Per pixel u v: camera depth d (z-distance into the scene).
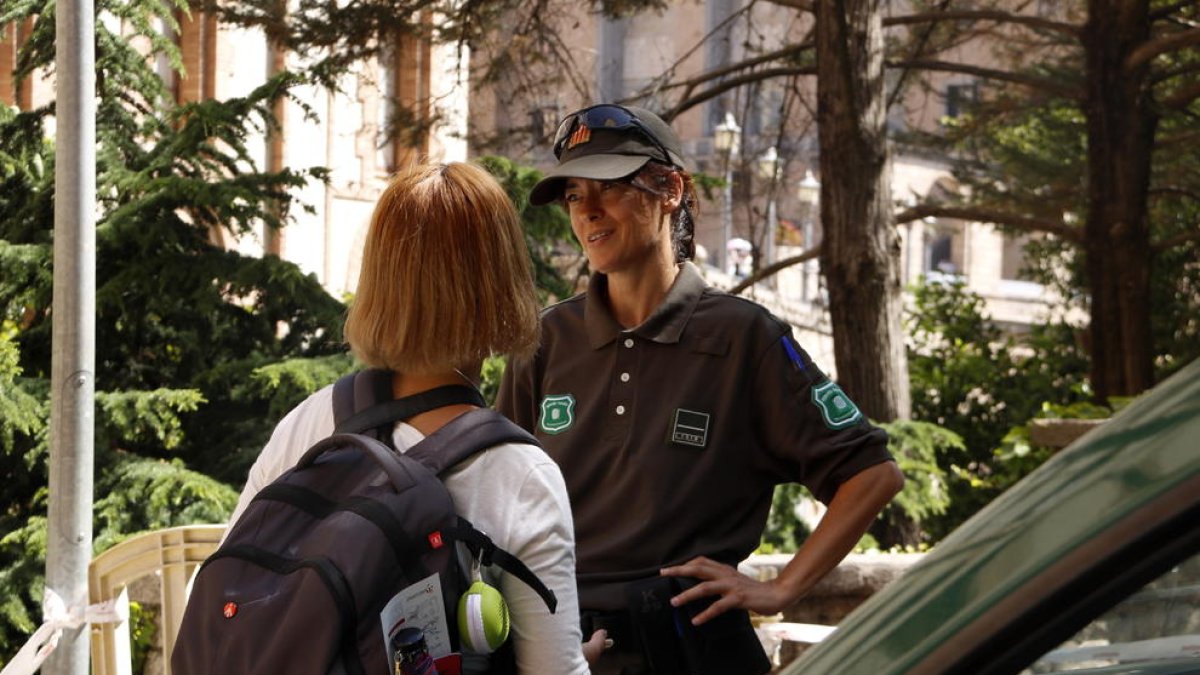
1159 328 19.39
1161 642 0.92
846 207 13.81
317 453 1.94
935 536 14.66
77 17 4.61
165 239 8.16
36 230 8.34
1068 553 0.95
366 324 2.03
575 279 11.88
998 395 17.55
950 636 0.98
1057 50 19.03
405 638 1.78
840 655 1.08
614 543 2.72
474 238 2.02
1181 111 17.39
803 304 34.09
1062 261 21.69
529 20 14.72
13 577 7.02
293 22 13.22
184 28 20.83
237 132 8.86
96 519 7.27
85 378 4.61
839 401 2.77
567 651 1.94
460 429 1.96
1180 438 0.97
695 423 2.74
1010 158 18.94
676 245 2.89
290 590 1.77
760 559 5.94
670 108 17.12
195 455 8.08
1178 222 19.08
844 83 13.72
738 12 17.28
